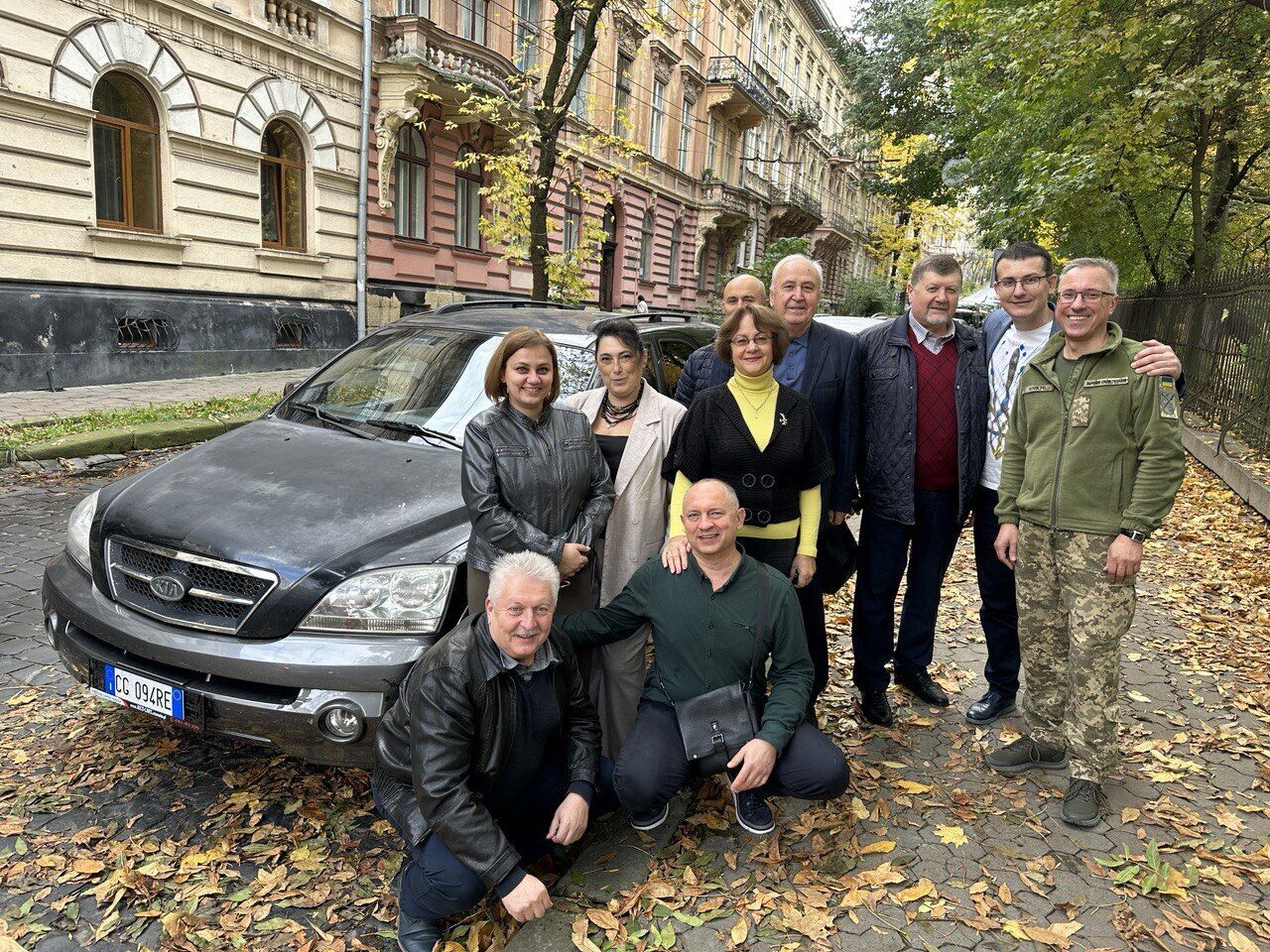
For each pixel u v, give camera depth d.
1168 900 2.48
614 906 2.39
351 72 13.68
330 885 2.45
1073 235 13.07
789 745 2.63
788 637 2.67
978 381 3.33
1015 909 2.43
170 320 11.20
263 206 12.83
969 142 18.42
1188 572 5.70
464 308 4.50
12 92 9.09
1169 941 2.32
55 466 6.94
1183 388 2.73
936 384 3.29
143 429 7.75
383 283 15.05
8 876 2.41
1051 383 2.93
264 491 2.97
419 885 2.19
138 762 2.99
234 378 11.84
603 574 3.01
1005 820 2.87
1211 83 8.84
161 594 2.68
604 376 2.96
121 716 3.31
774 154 34.47
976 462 3.35
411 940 2.20
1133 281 17.67
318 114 13.23
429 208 15.84
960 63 17.34
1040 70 9.88
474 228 17.14
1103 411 2.78
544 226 11.23
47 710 3.34
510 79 12.16
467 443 2.66
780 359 2.84
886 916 2.39
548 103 10.73
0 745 3.07
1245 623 4.78
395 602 2.59
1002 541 3.17
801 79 37.94
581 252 11.65
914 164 24.77
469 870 2.17
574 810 2.38
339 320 14.05
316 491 2.96
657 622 2.70
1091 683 2.83
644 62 22.84
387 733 2.35
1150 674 4.07
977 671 4.12
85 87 9.87
